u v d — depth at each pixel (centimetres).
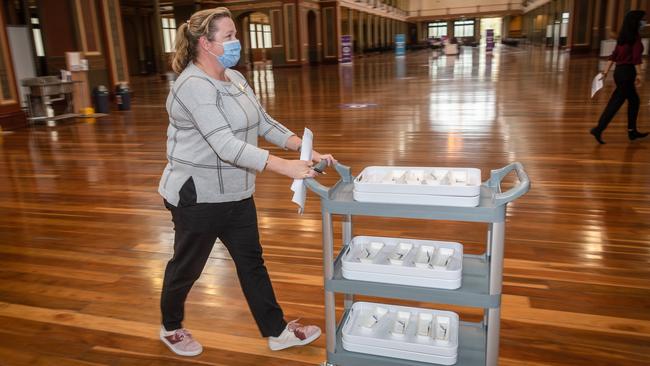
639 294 266
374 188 164
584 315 248
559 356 218
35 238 382
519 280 285
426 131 744
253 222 205
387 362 178
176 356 229
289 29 2944
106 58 1387
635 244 327
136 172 580
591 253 316
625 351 220
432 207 159
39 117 989
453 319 191
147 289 295
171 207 192
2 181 559
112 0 1397
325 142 696
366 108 1026
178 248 199
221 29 170
